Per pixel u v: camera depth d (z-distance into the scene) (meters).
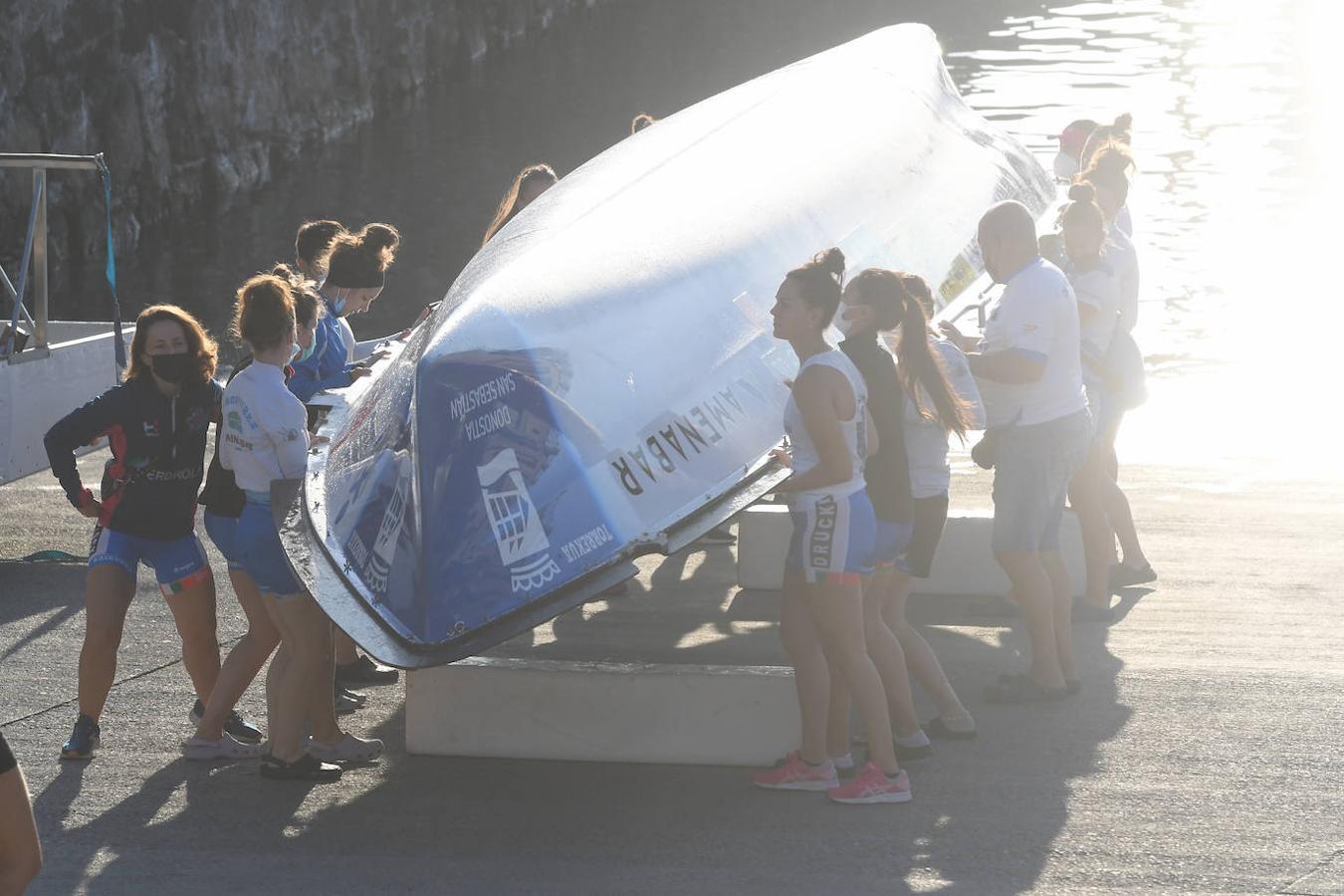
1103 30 61.31
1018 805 8.49
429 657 8.28
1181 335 28.02
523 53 63.06
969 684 10.41
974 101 46.97
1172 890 7.50
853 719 9.98
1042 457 9.77
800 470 8.39
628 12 72.75
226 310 32.25
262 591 8.86
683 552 13.77
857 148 14.48
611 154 13.45
